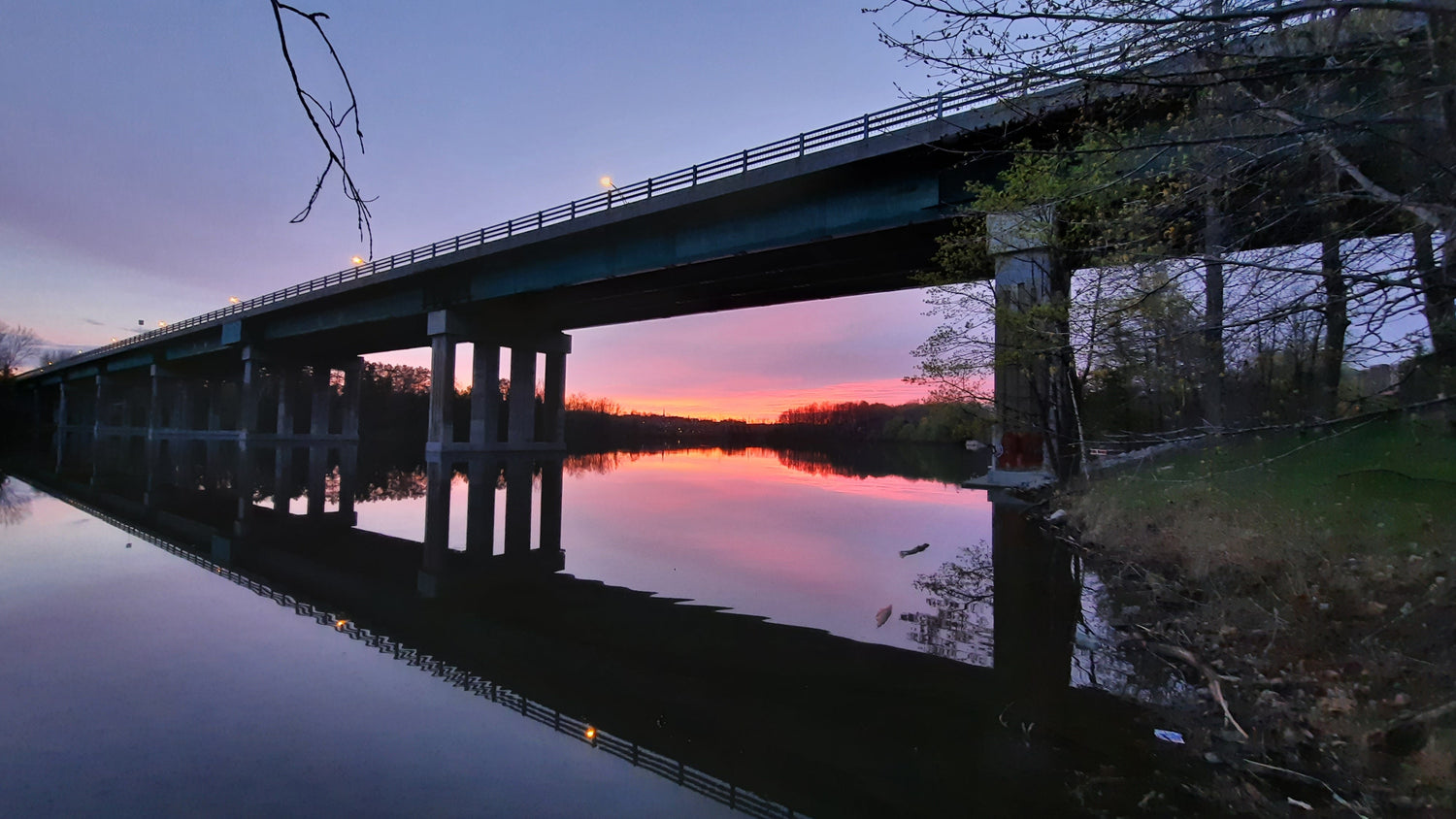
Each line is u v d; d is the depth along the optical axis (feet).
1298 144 20.86
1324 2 15.08
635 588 33.17
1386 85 19.07
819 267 106.63
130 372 289.12
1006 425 69.15
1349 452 31.76
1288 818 12.39
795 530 52.70
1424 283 18.29
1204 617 23.88
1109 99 22.91
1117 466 54.95
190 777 13.64
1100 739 16.24
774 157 88.69
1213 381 39.91
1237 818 12.47
